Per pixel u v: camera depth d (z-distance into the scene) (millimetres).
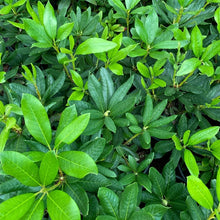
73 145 414
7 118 356
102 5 700
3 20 636
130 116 423
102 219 312
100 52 396
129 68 561
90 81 399
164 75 521
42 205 278
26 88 469
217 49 397
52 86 475
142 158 631
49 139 309
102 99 409
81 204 336
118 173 520
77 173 278
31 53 523
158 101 584
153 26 463
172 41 460
